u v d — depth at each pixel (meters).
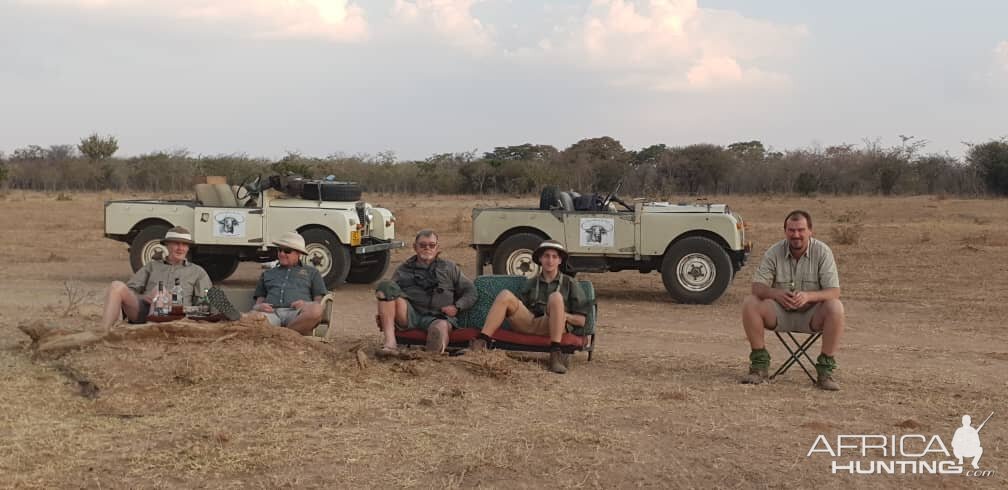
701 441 5.85
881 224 25.41
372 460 5.38
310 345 7.57
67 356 7.11
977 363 8.55
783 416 6.48
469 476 5.16
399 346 8.09
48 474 5.05
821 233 22.47
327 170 48.75
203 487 4.95
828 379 7.31
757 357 7.52
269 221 13.63
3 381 6.67
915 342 9.70
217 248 13.82
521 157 69.81
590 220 13.01
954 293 13.32
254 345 7.34
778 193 45.47
